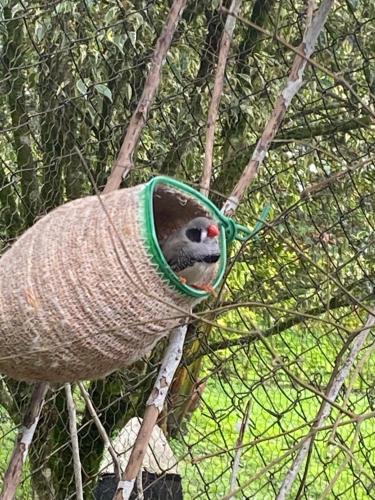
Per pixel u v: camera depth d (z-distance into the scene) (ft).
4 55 10.93
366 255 11.27
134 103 10.78
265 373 11.32
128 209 6.13
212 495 12.19
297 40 11.27
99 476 11.10
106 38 10.43
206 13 10.80
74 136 10.56
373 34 11.21
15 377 6.36
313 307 11.07
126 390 11.24
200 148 10.93
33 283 6.02
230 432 12.35
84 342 5.99
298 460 6.80
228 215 6.65
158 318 6.06
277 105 6.82
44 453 11.77
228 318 11.16
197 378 11.35
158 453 10.21
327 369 11.32
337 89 11.37
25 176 10.98
